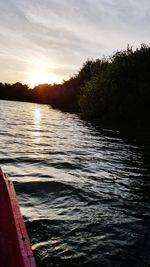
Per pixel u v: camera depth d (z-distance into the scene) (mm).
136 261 3766
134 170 7988
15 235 2828
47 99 61594
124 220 4852
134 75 22406
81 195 5777
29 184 6094
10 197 3570
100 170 7785
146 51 23203
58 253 3750
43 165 7840
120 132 16234
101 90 23062
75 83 39781
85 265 3574
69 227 4438
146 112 20969
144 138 14422
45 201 5340
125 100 21219
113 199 5719
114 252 3902
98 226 4559
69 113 30578
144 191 6316
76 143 11859
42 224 4434
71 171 7477
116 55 24406
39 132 14617
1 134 12656
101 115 23875
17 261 2510
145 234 4445
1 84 73500
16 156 8562
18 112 28141
